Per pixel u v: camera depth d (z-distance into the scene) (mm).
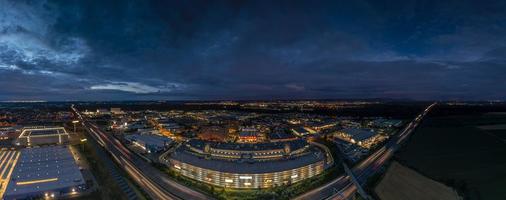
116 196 181750
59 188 182750
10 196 171125
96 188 193625
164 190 196875
